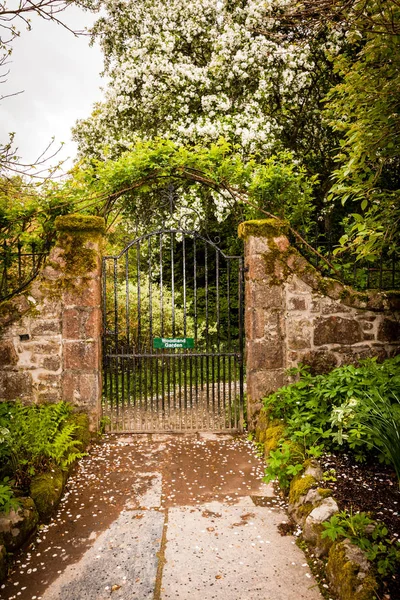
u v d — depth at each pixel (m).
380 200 3.70
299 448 3.45
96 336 4.51
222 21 8.09
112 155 8.54
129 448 4.30
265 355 4.58
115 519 3.04
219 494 3.39
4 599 2.27
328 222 7.87
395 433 2.76
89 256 4.47
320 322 4.62
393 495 2.83
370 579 2.05
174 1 7.80
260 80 7.40
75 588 2.35
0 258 4.75
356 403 3.10
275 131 7.78
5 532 2.61
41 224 4.71
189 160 4.67
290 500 3.06
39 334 4.44
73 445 3.93
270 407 4.28
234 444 4.39
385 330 4.70
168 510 3.15
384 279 5.97
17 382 4.43
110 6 8.23
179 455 4.13
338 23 2.65
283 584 2.34
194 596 2.26
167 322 7.00
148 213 6.09
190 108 8.03
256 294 4.55
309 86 8.11
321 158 8.80
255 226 4.57
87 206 4.58
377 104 2.94
